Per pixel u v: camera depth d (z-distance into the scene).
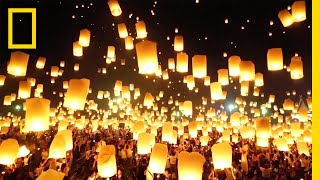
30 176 10.15
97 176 10.16
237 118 17.09
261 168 13.01
